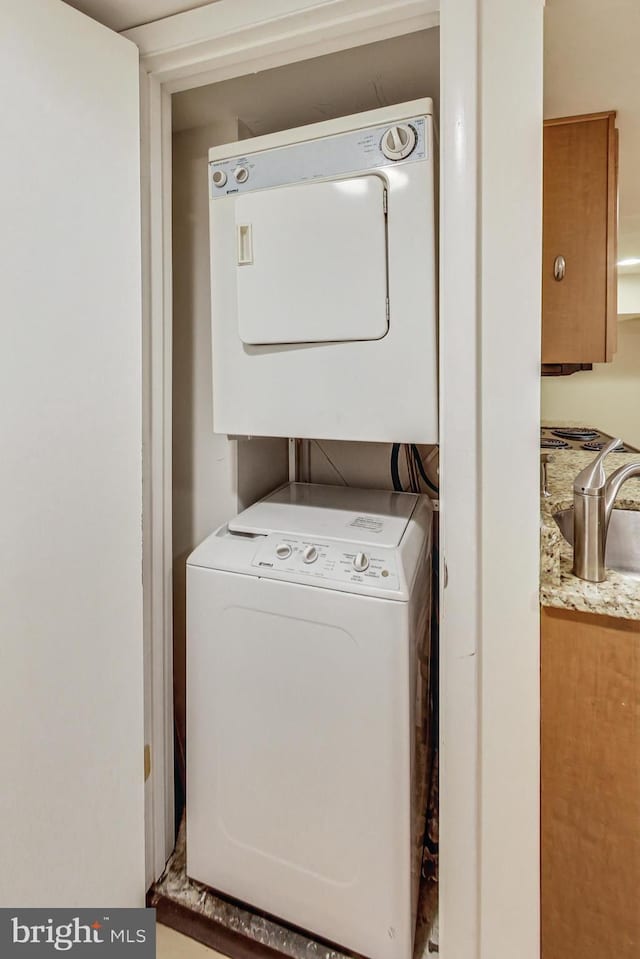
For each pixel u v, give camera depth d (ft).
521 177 2.99
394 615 3.47
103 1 3.55
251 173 3.99
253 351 4.11
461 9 2.98
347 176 3.66
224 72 3.92
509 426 3.13
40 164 3.09
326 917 3.84
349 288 3.69
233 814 4.10
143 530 4.24
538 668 3.25
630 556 4.67
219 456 5.24
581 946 3.43
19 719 3.15
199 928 4.09
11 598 3.07
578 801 3.36
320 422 3.91
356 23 3.41
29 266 3.06
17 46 2.94
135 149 3.72
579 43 4.08
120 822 3.88
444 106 3.06
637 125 5.37
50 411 3.24
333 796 3.73
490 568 3.22
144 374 4.17
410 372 3.59
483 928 3.39
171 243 4.73
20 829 3.18
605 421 8.09
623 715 3.22
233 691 4.03
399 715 3.51
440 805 3.45
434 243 3.46
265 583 3.85
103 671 3.69
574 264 5.60
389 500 5.08
